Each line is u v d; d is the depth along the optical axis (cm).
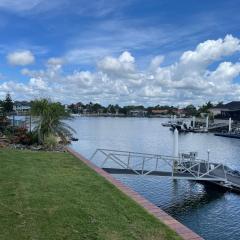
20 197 806
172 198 2138
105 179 1025
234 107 11944
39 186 916
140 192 2245
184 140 6950
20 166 1202
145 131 9431
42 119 2075
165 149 5375
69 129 2286
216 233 1611
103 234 600
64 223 647
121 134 8144
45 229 616
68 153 1597
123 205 761
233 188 2273
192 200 2103
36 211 710
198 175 2252
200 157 4556
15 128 2116
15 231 603
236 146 5894
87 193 858
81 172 1127
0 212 697
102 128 10481
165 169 2995
